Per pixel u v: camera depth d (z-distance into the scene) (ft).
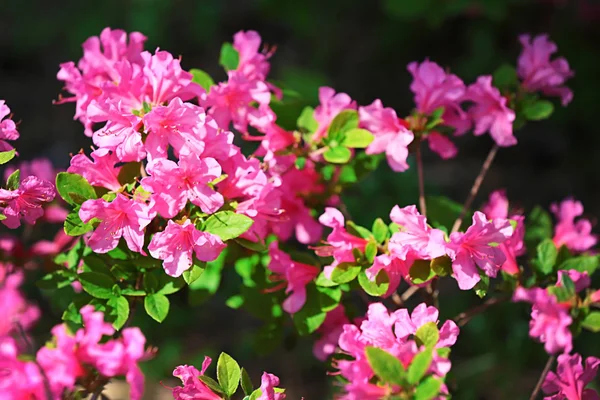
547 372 4.58
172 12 10.16
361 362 4.27
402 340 4.29
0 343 4.30
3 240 4.87
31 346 4.52
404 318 4.31
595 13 9.08
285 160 4.70
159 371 6.17
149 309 4.43
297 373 6.58
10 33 10.21
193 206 4.37
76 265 4.60
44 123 9.12
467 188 8.55
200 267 4.32
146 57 4.44
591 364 4.45
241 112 4.61
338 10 10.16
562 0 9.12
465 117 4.69
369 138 4.63
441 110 4.62
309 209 4.86
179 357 6.41
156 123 4.32
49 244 4.88
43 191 4.38
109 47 4.57
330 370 4.87
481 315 6.80
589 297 4.55
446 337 4.28
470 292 6.94
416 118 4.63
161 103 4.42
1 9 10.42
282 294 4.82
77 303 4.47
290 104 4.82
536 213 4.87
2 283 4.79
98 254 4.52
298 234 4.82
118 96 4.41
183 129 4.33
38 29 10.15
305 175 4.83
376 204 7.18
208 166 4.31
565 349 4.50
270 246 4.57
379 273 4.45
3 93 9.55
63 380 4.23
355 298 5.41
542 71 4.78
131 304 4.58
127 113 4.39
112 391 5.59
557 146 9.23
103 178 4.42
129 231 4.33
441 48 10.09
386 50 10.13
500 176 8.82
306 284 4.60
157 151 4.32
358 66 10.14
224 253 4.79
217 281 4.83
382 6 10.25
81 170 4.41
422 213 4.77
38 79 9.84
